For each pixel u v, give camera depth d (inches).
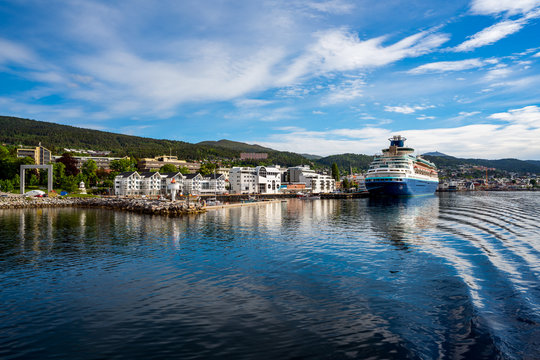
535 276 958.4
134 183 6648.6
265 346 578.6
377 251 1315.2
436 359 532.7
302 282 925.8
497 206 3673.7
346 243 1499.8
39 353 565.6
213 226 2204.7
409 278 953.5
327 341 593.3
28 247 1453.0
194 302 783.1
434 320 673.6
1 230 2023.9
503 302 761.0
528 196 6712.6
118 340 606.5
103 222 2481.5
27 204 4274.1
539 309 719.1
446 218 2502.5
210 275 999.6
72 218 2797.7
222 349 570.9
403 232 1819.6
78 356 555.5
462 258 1182.9
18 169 6067.9
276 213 3262.8
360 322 668.1
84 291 865.5
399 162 5738.2
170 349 573.3
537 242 1467.8
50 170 5123.0
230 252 1321.4
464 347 568.1
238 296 820.6
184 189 7057.1
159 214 3152.1
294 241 1568.7
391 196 5792.3
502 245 1405.0
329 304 763.4
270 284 910.4
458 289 851.4
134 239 1664.6
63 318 700.7
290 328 645.3
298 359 536.7
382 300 784.3
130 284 920.3
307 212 3358.8
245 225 2249.0
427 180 6722.4
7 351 570.6
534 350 553.9
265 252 1316.4
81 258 1232.2
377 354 548.7
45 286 907.4
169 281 944.9
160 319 692.7
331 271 1031.6
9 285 916.0
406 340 593.6
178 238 1690.5
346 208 3873.0
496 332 617.3
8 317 707.4
